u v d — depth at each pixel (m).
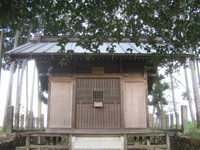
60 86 8.51
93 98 8.42
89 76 8.53
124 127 8.16
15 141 8.11
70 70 8.64
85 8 5.20
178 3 5.02
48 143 7.52
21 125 9.55
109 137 7.26
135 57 7.75
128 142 10.24
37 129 11.56
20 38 16.06
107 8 5.14
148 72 9.27
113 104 8.37
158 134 7.31
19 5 5.02
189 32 5.31
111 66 8.65
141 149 8.30
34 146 7.10
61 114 8.30
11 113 8.54
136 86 8.50
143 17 5.00
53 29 5.44
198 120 10.92
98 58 8.01
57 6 4.93
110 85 8.50
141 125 8.20
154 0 5.12
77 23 5.34
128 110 8.31
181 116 9.52
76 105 8.38
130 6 5.00
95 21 5.31
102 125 8.22
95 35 5.51
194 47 11.73
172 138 9.72
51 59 8.59
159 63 6.26
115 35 5.46
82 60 8.70
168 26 5.16
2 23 5.15
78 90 8.48
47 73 8.74
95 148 7.07
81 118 8.27
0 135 7.81
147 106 8.34
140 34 5.54
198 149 6.94
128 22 5.38
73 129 8.15
